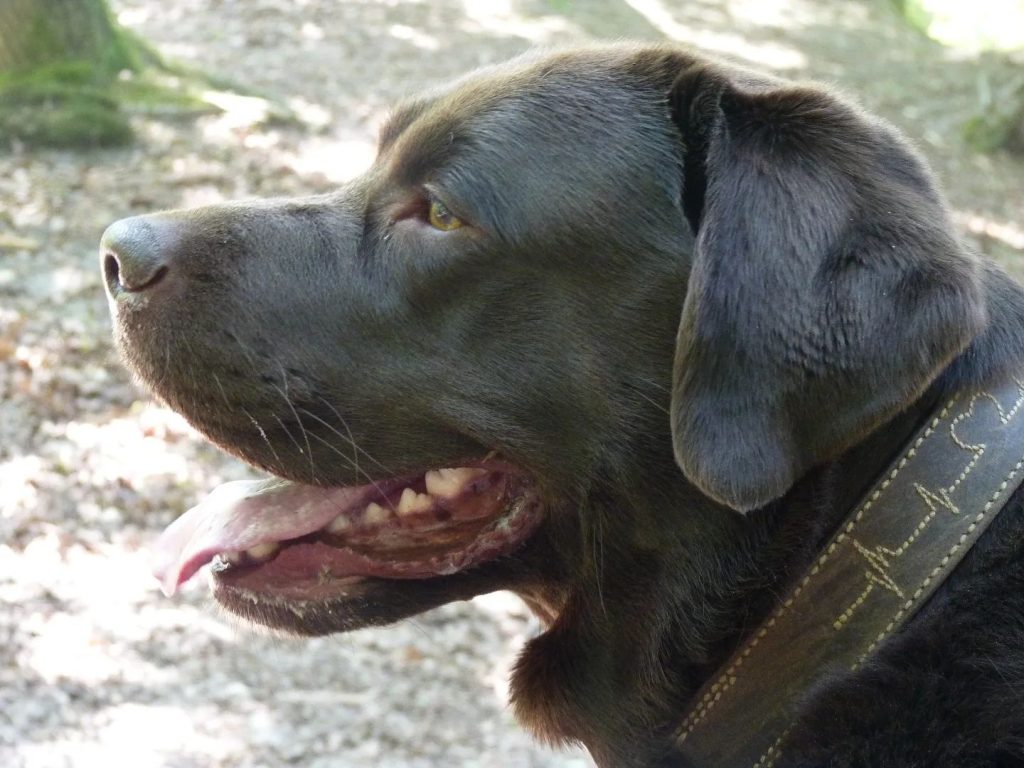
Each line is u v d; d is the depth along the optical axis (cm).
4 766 136
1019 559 88
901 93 491
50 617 162
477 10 473
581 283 92
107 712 148
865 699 87
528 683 97
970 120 439
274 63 379
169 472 195
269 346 95
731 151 89
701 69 92
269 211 97
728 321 87
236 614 98
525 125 93
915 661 87
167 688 154
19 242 247
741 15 574
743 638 92
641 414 92
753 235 88
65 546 175
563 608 96
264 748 145
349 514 98
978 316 86
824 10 635
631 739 94
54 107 294
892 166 89
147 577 173
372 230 95
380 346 94
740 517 91
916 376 86
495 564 97
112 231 97
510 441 94
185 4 434
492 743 152
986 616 87
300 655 165
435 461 95
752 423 87
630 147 92
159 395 97
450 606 180
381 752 148
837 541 88
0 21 304
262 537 97
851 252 87
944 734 86
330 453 95
